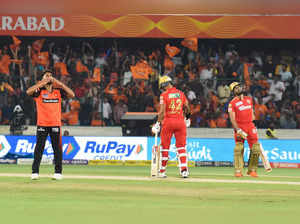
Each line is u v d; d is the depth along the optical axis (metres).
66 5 86.25
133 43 91.44
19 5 85.88
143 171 49.00
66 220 24.23
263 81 80.94
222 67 87.06
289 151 54.78
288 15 83.12
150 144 55.06
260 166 55.06
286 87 81.56
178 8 86.12
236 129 44.12
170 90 42.19
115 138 55.50
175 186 36.59
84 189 34.34
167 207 28.00
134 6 86.38
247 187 36.69
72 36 85.38
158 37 84.50
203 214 26.09
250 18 83.50
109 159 55.16
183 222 24.03
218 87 75.69
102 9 86.38
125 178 41.28
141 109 78.50
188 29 84.06
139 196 31.69
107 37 89.06
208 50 90.06
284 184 38.91
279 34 83.44
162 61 88.81
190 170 51.16
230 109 44.38
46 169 49.91
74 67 87.44
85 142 55.59
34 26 85.00
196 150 55.50
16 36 89.75
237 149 44.50
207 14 84.94
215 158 55.28
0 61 86.56
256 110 78.31
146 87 79.88
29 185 36.03
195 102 75.69
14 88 76.19
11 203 28.81
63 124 77.19
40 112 38.75
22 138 55.81
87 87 78.38
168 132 42.03
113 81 78.94
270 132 66.25
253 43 90.62
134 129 67.31
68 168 51.66
